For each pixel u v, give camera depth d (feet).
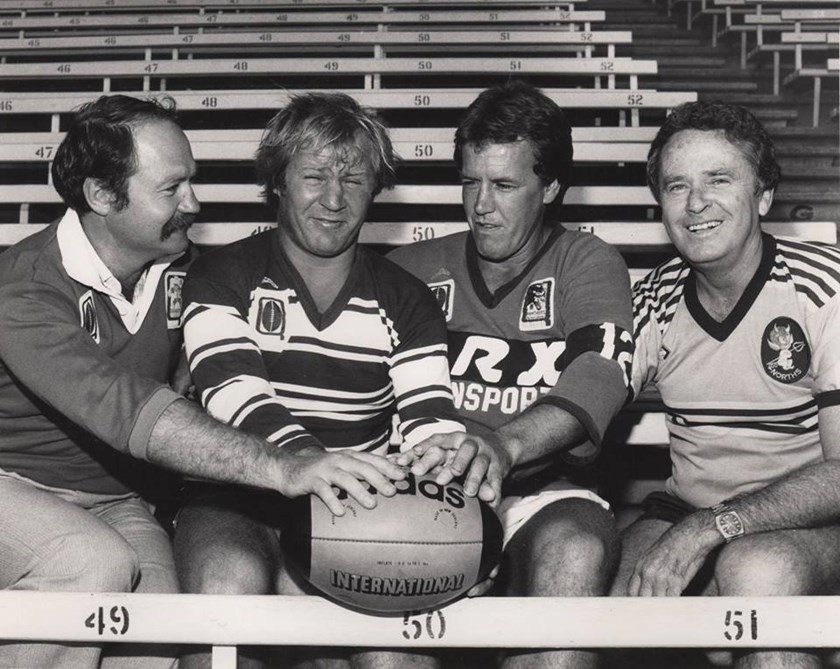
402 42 14.03
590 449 4.96
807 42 15.05
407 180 11.87
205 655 4.71
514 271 5.56
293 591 4.83
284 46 14.35
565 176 5.54
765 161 5.30
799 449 5.48
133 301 5.32
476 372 5.44
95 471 5.31
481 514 4.23
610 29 18.06
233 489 5.14
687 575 4.70
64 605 4.33
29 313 4.76
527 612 4.32
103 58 15.79
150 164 4.95
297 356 5.03
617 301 5.36
